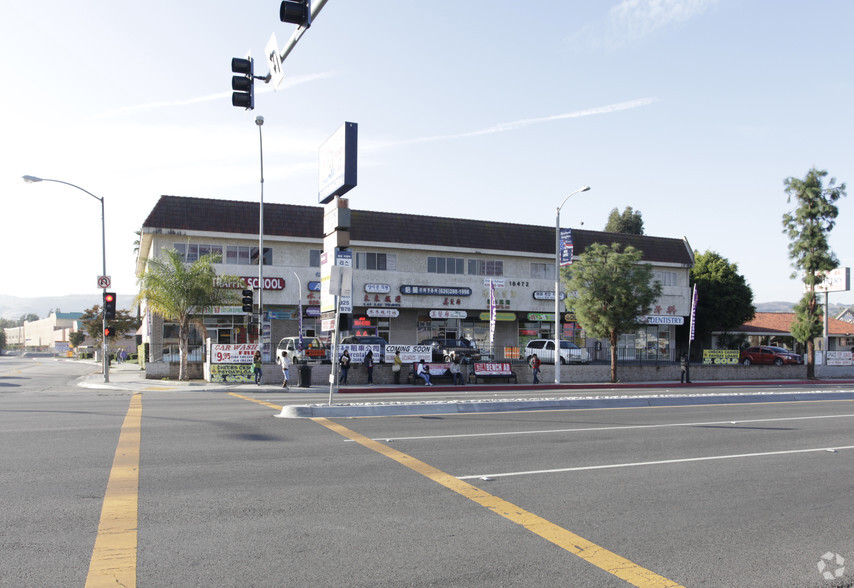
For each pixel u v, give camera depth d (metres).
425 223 44.44
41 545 5.32
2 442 10.02
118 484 7.36
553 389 29.67
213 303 31.72
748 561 5.31
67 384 30.34
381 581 4.70
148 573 4.76
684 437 11.55
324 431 11.48
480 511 6.57
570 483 7.87
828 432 12.60
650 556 5.37
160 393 23.62
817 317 40.62
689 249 52.81
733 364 40.97
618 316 34.44
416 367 30.88
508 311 45.56
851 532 6.14
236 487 7.33
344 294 16.23
